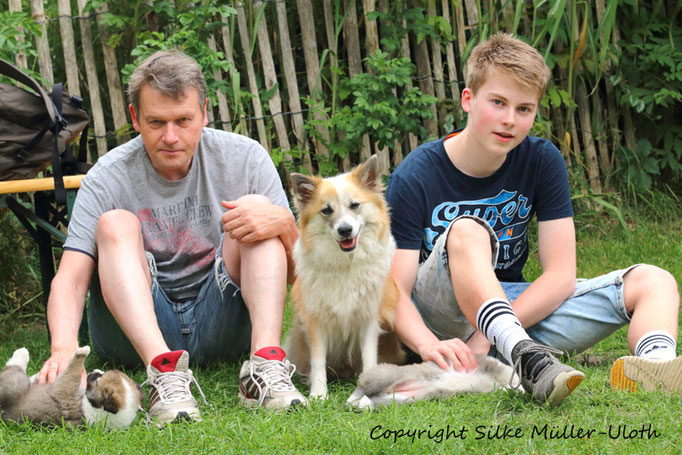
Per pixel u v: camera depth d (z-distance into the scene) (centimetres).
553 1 530
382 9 568
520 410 227
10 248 477
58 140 333
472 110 284
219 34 554
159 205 295
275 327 259
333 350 301
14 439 214
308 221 287
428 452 194
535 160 303
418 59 593
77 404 227
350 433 208
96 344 309
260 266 265
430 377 249
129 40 526
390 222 303
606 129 646
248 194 302
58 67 546
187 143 275
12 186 327
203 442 206
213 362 316
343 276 281
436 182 300
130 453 202
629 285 277
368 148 572
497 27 591
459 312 287
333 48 564
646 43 630
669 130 647
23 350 241
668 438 196
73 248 271
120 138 540
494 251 267
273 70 552
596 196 609
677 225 601
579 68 617
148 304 252
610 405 222
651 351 244
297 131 563
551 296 290
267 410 237
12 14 448
